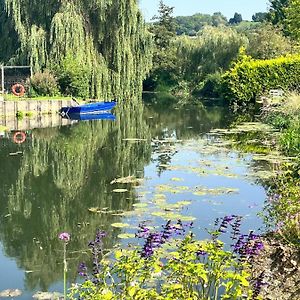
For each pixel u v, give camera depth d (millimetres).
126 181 12492
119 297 4082
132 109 32438
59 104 28875
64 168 14711
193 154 15969
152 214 9383
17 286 6656
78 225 9250
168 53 49156
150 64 31797
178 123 25516
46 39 28719
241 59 34406
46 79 29297
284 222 7734
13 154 17125
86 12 29031
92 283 4477
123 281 4172
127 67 30172
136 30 30531
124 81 30359
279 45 36406
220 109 32688
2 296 6320
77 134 21906
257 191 11102
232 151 16219
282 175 11453
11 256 7879
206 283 4621
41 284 6699
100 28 29172
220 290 5027
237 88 32125
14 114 27812
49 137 21062
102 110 29422
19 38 28875
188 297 4109
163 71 49469
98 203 10570
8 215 10125
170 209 9742
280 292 5613
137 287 4059
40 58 28906
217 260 4352
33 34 28359
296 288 5707
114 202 10570
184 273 4168
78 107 28359
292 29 28484
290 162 13359
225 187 11477
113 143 19250
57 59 29016
